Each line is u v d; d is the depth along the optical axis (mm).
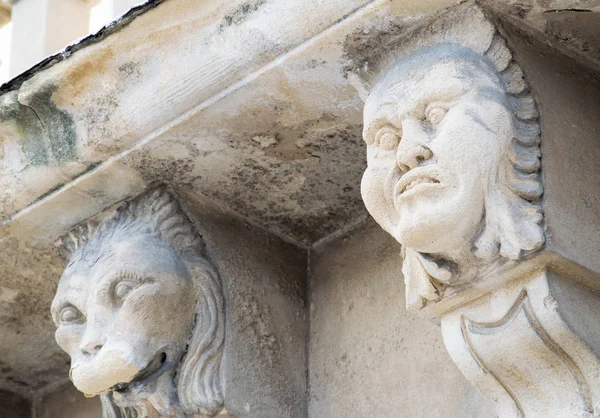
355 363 3008
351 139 2795
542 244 2361
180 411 2857
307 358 3092
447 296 2473
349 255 3107
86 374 2826
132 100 2768
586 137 2529
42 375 3594
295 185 2969
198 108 2717
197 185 2963
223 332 2918
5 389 3631
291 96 2676
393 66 2516
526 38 2512
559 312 2371
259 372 2965
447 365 2844
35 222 3021
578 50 2594
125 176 2904
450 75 2400
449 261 2436
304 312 3125
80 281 2883
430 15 2475
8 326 3363
